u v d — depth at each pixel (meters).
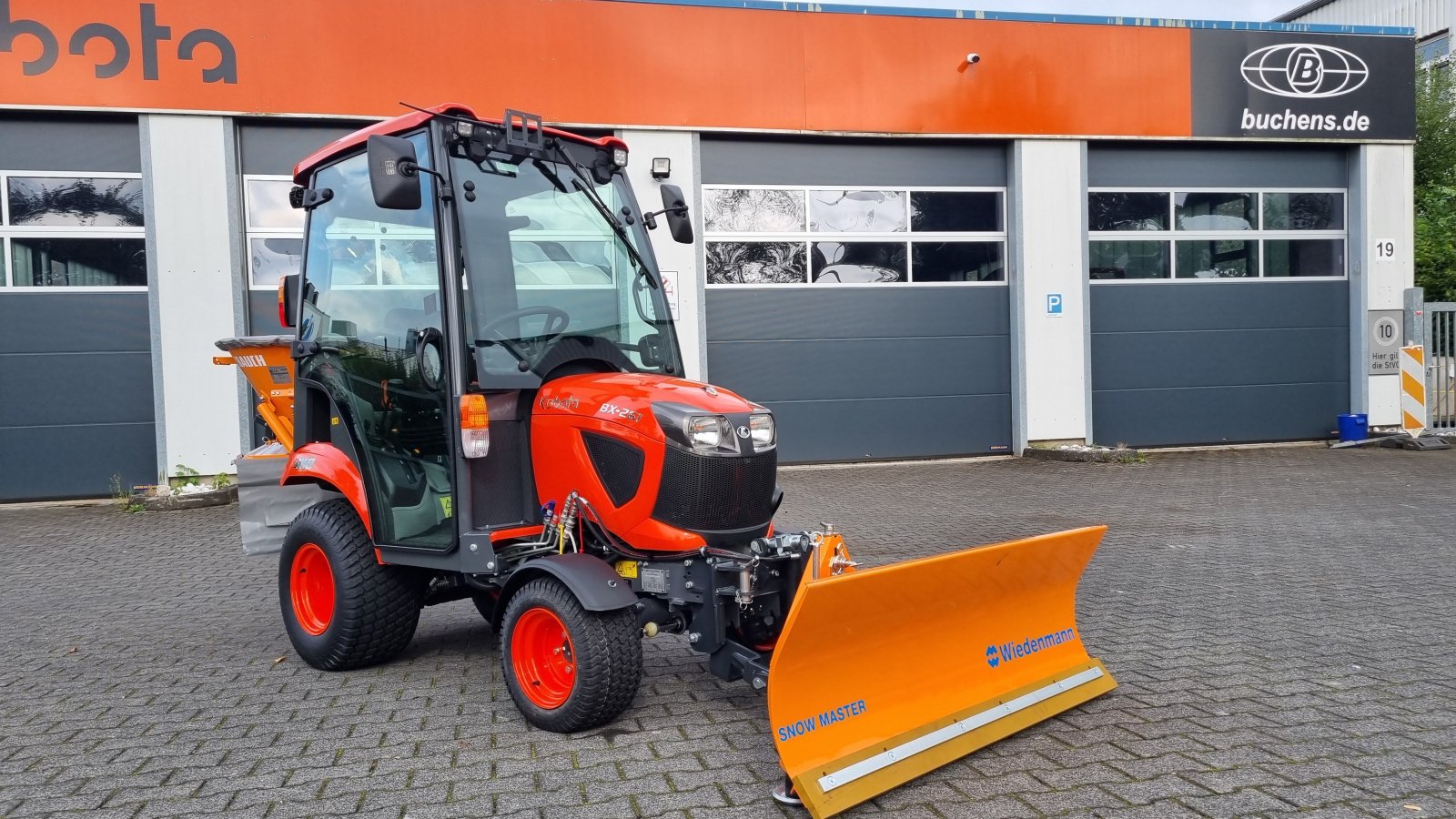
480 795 3.58
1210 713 4.31
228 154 11.53
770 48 13.08
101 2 11.13
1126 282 14.59
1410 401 14.38
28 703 4.70
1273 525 8.95
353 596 4.99
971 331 14.15
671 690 4.79
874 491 11.44
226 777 3.78
